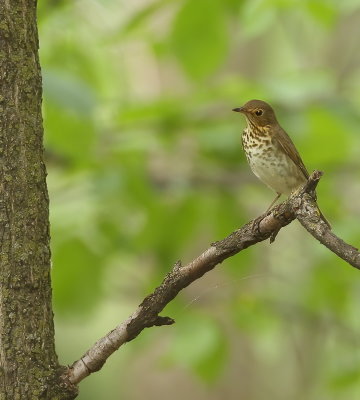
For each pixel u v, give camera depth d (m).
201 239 14.59
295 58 18.47
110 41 11.43
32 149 5.91
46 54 12.67
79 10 12.68
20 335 5.82
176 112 11.94
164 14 13.59
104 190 12.02
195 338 11.70
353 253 5.30
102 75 13.36
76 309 12.23
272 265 16.70
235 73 17.09
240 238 5.91
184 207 12.58
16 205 5.85
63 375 5.91
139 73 16.67
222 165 13.07
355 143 12.99
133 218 13.12
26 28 5.94
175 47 11.48
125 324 5.95
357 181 14.54
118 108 11.78
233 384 16.41
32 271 5.86
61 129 10.55
